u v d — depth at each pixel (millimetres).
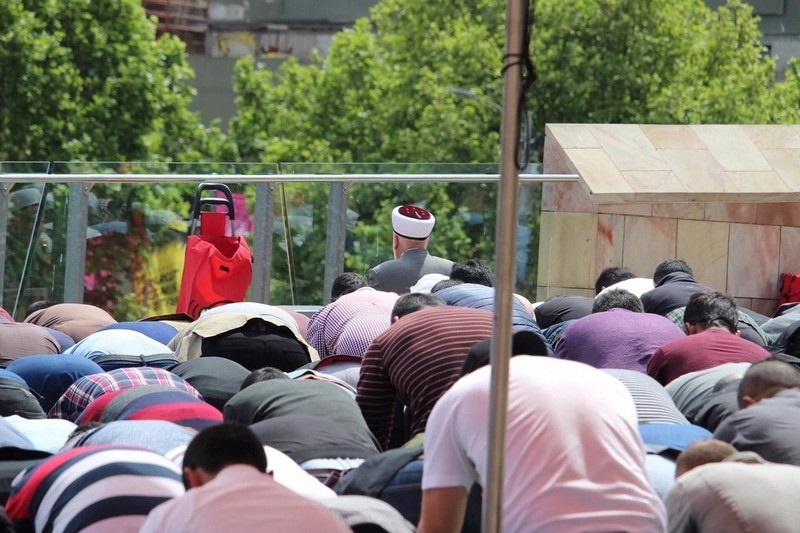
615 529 5762
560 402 6004
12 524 6199
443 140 38500
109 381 9117
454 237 18547
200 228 16297
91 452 6520
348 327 11281
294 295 18078
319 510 5520
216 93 66062
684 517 6219
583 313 12922
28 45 33875
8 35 33594
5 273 17172
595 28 38219
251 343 11258
